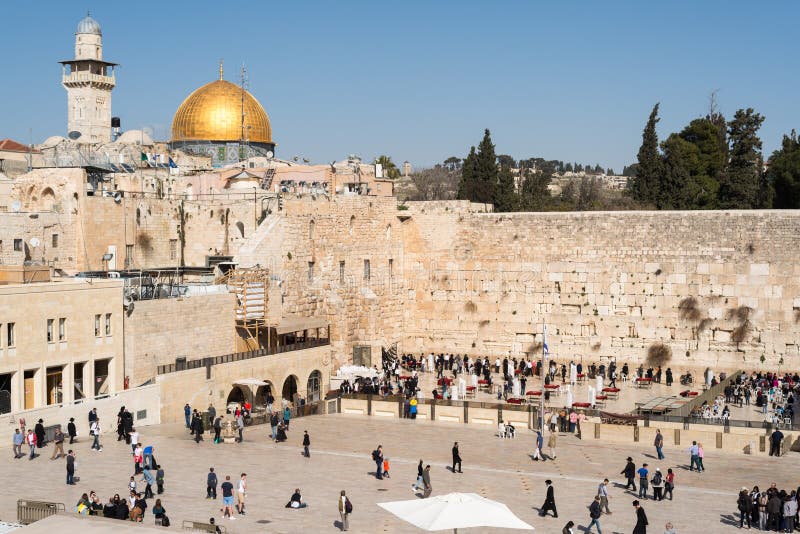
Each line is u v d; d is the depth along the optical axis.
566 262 91.25
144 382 64.88
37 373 59.94
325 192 92.75
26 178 77.62
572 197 178.62
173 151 110.62
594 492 49.91
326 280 87.69
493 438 63.16
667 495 49.59
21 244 71.69
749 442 60.38
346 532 41.44
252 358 70.81
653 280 88.12
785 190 103.38
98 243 77.19
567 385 78.56
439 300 96.19
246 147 118.31
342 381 80.50
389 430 65.06
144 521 41.41
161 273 76.94
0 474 48.16
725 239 85.81
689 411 68.44
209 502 45.12
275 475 51.06
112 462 51.31
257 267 78.44
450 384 80.69
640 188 115.69
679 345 87.25
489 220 94.12
